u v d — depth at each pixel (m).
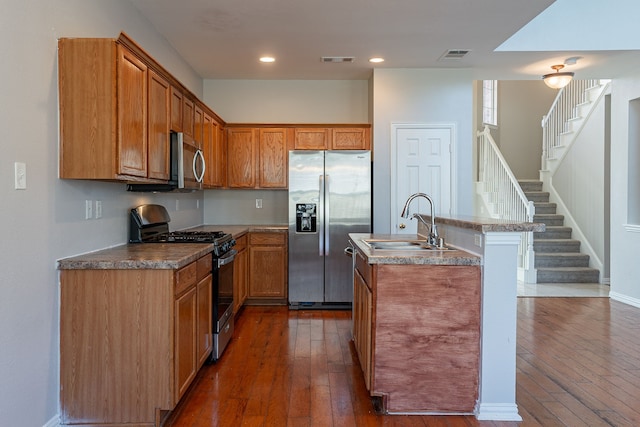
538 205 7.29
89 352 2.30
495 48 4.39
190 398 2.71
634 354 3.49
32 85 2.11
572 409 2.60
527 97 8.76
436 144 5.16
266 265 5.05
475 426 2.41
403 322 2.54
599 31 4.40
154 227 3.53
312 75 5.41
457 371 2.54
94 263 2.29
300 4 3.34
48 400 2.23
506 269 2.49
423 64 4.95
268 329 4.16
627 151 5.19
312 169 4.92
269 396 2.75
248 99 5.64
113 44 2.33
